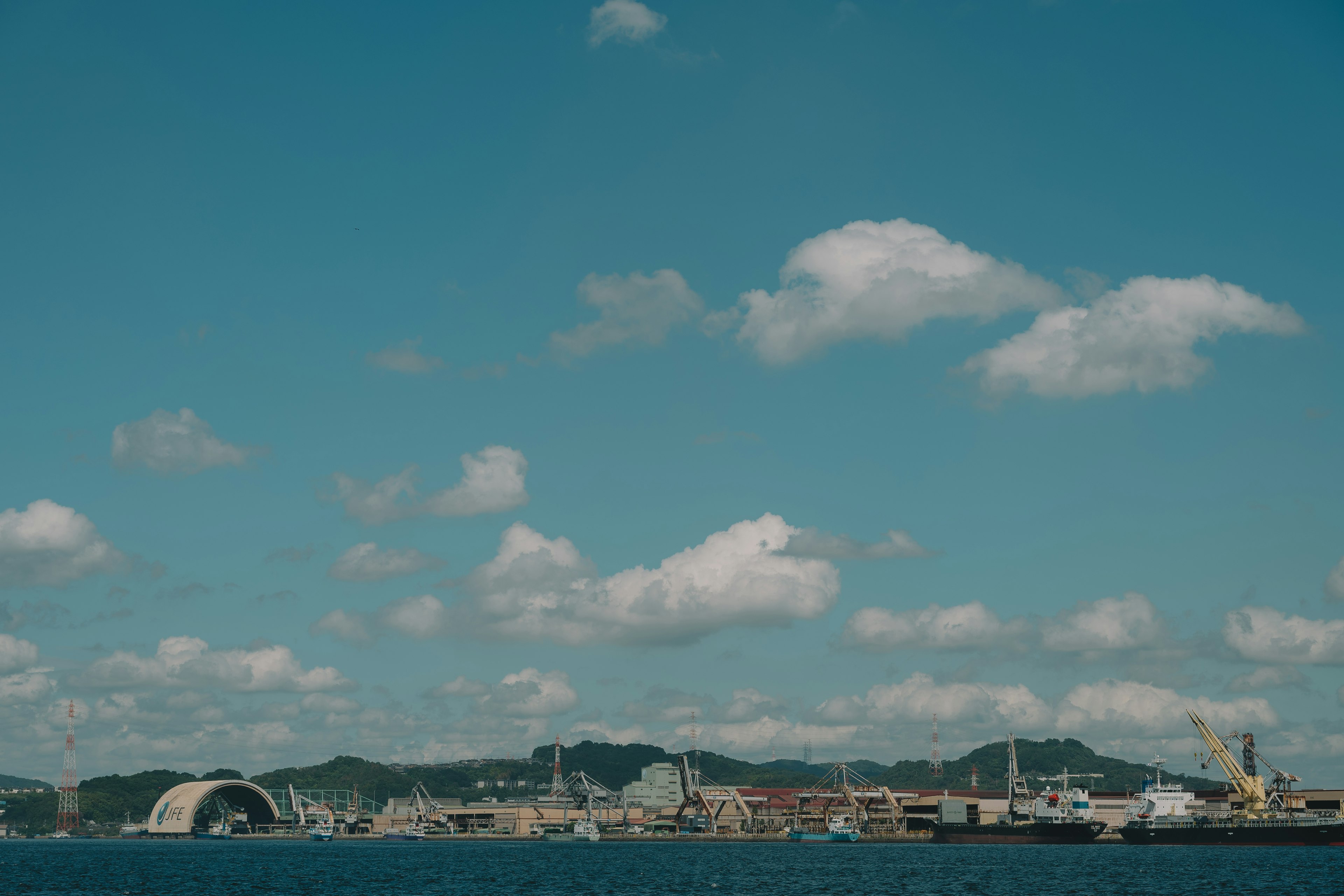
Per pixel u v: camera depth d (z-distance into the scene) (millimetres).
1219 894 171500
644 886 197875
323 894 190125
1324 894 169000
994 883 194625
